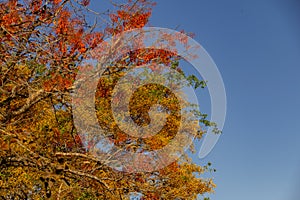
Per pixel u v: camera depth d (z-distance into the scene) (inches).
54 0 485.4
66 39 474.9
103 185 432.8
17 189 449.1
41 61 448.8
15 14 465.1
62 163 453.1
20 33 443.8
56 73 441.1
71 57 471.8
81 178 438.6
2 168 420.2
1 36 441.4
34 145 448.5
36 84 444.1
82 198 425.7
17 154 410.6
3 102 438.3
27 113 458.9
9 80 431.2
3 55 437.1
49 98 454.3
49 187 430.6
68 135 494.3
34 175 431.5
